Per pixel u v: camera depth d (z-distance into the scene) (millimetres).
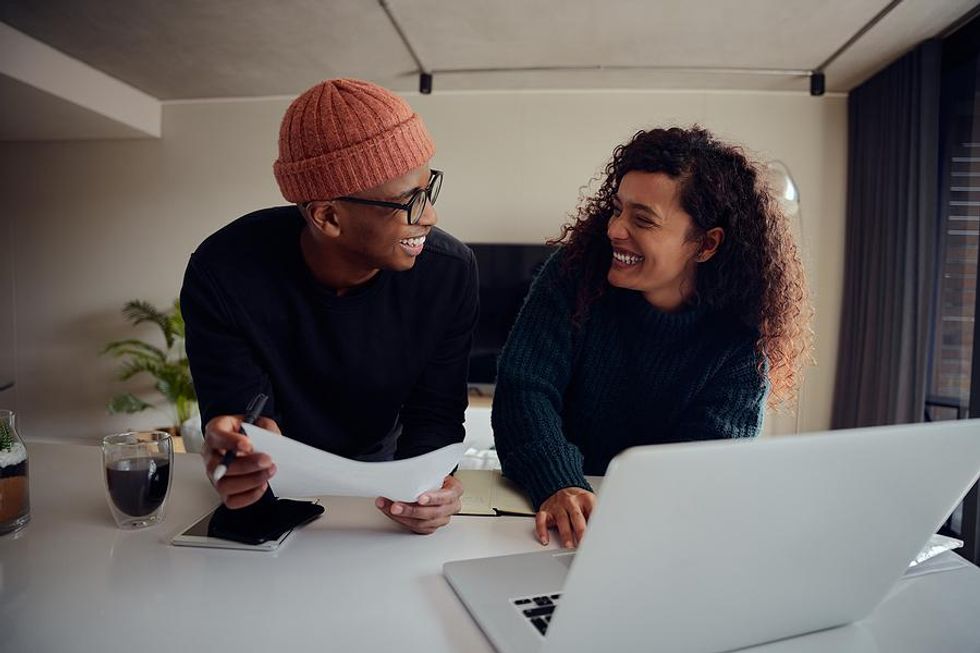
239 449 690
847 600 603
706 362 1073
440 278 1073
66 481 1006
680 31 3105
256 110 4312
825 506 521
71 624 589
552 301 1132
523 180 4117
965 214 2971
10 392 4660
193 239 4430
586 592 464
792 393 1195
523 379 1076
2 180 4543
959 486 573
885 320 3357
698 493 459
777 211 1054
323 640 569
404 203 852
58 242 4543
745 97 3947
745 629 564
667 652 532
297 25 3104
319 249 944
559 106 4066
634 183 960
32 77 3309
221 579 686
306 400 1082
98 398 4586
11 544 770
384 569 716
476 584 661
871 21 2951
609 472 427
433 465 780
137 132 4258
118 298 4523
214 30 3170
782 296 1044
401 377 1092
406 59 3541
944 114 3125
